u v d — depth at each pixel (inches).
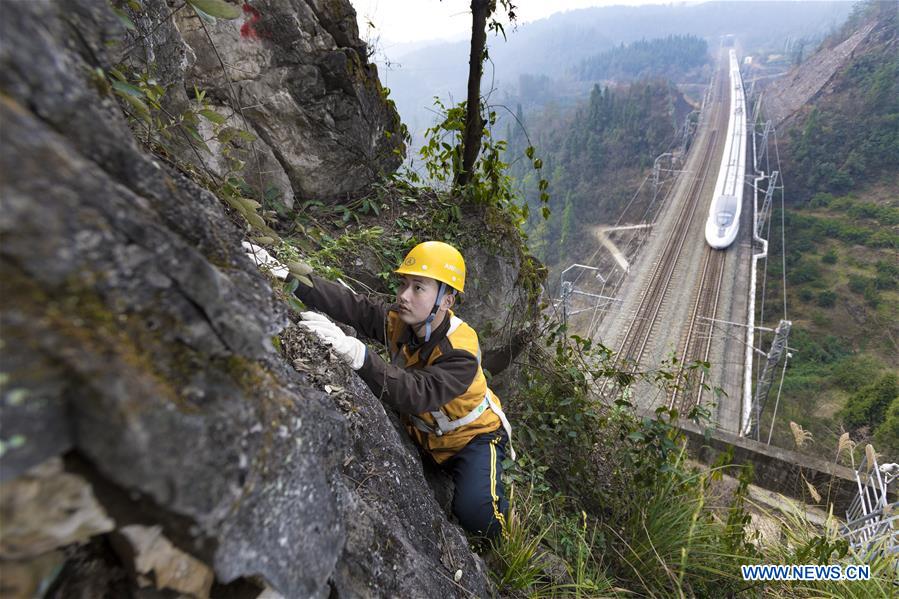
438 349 84.4
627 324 1123.9
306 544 35.9
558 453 141.7
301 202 141.6
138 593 28.7
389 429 75.4
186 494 23.7
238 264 36.5
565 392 147.2
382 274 131.3
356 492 57.8
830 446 984.9
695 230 1632.6
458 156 145.6
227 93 120.0
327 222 142.5
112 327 22.1
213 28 115.0
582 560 97.3
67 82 24.6
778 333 815.7
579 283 1531.7
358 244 135.1
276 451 31.5
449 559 71.3
